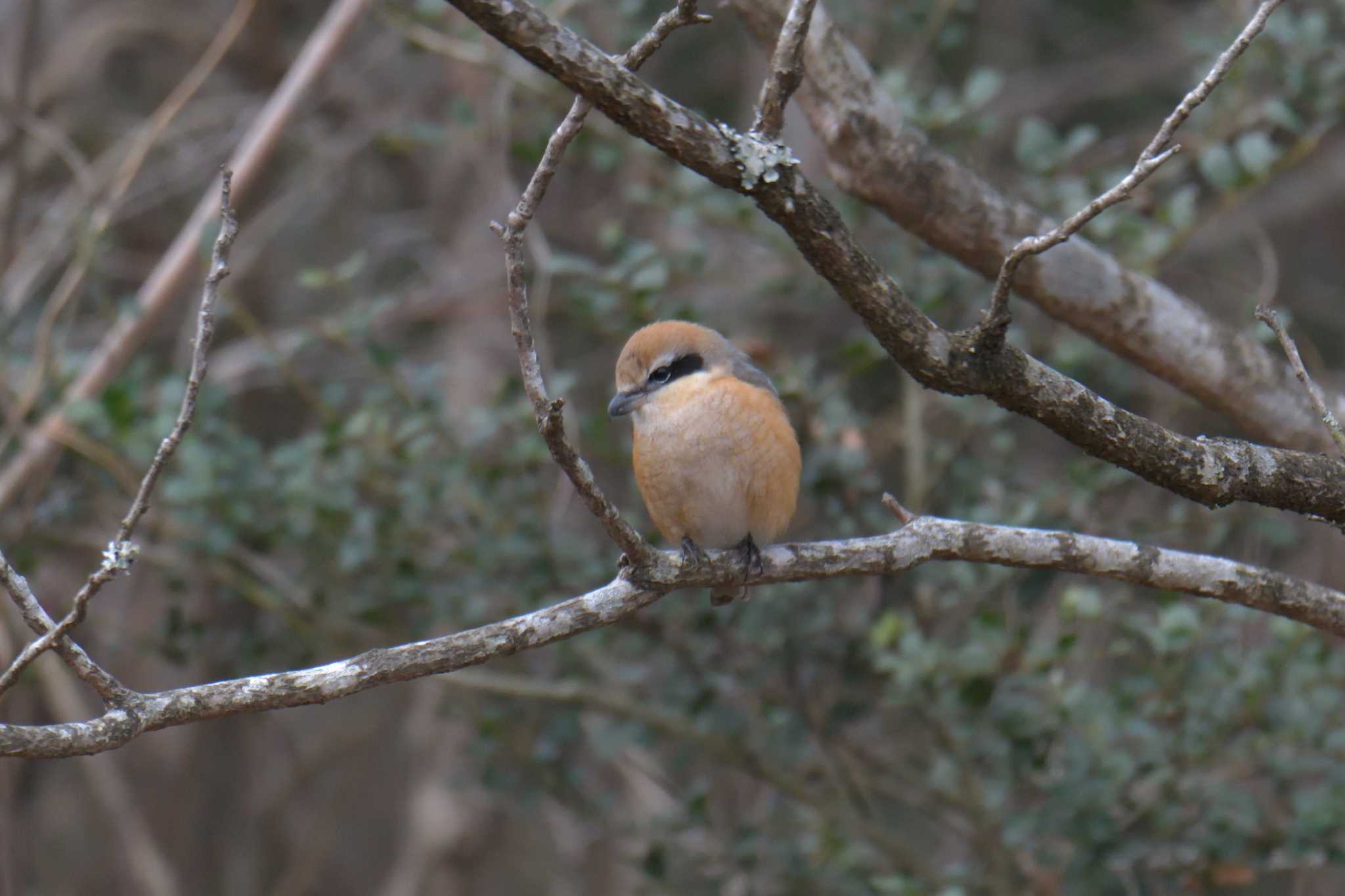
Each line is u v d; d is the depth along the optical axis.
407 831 14.96
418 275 14.00
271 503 10.52
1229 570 6.37
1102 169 11.02
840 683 10.49
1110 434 5.53
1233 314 13.27
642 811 12.90
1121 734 9.37
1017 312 11.36
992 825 9.98
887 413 11.85
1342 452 5.35
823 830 10.03
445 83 15.23
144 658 13.45
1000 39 16.39
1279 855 9.14
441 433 10.66
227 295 10.24
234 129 13.95
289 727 17.25
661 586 5.92
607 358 14.17
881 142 7.46
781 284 11.15
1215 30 12.14
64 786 16.53
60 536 11.06
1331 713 9.25
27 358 11.16
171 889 13.73
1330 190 15.61
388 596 10.48
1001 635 9.21
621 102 4.91
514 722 10.77
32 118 12.45
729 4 7.54
